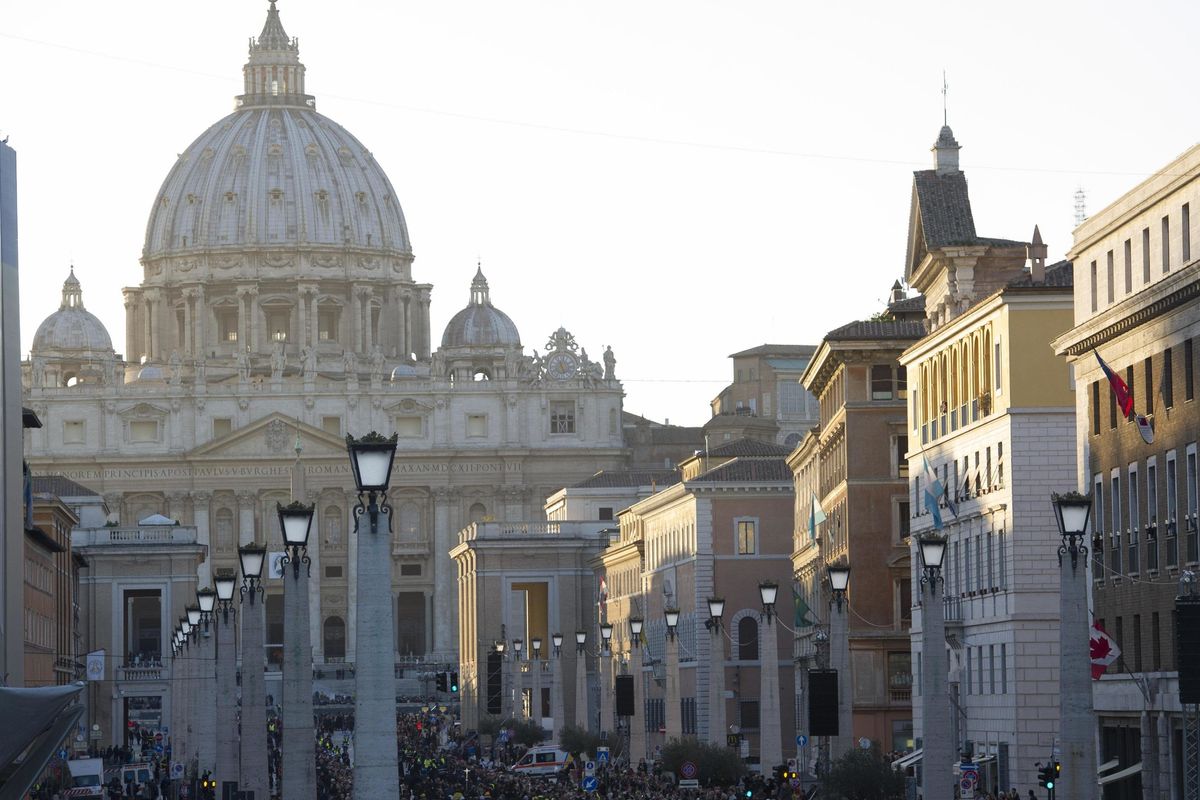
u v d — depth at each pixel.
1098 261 90.69
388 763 46.72
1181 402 80.25
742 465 197.50
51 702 41.47
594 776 118.50
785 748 190.12
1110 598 89.12
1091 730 56.75
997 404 104.25
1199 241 78.88
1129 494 86.50
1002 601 103.81
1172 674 80.44
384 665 47.00
